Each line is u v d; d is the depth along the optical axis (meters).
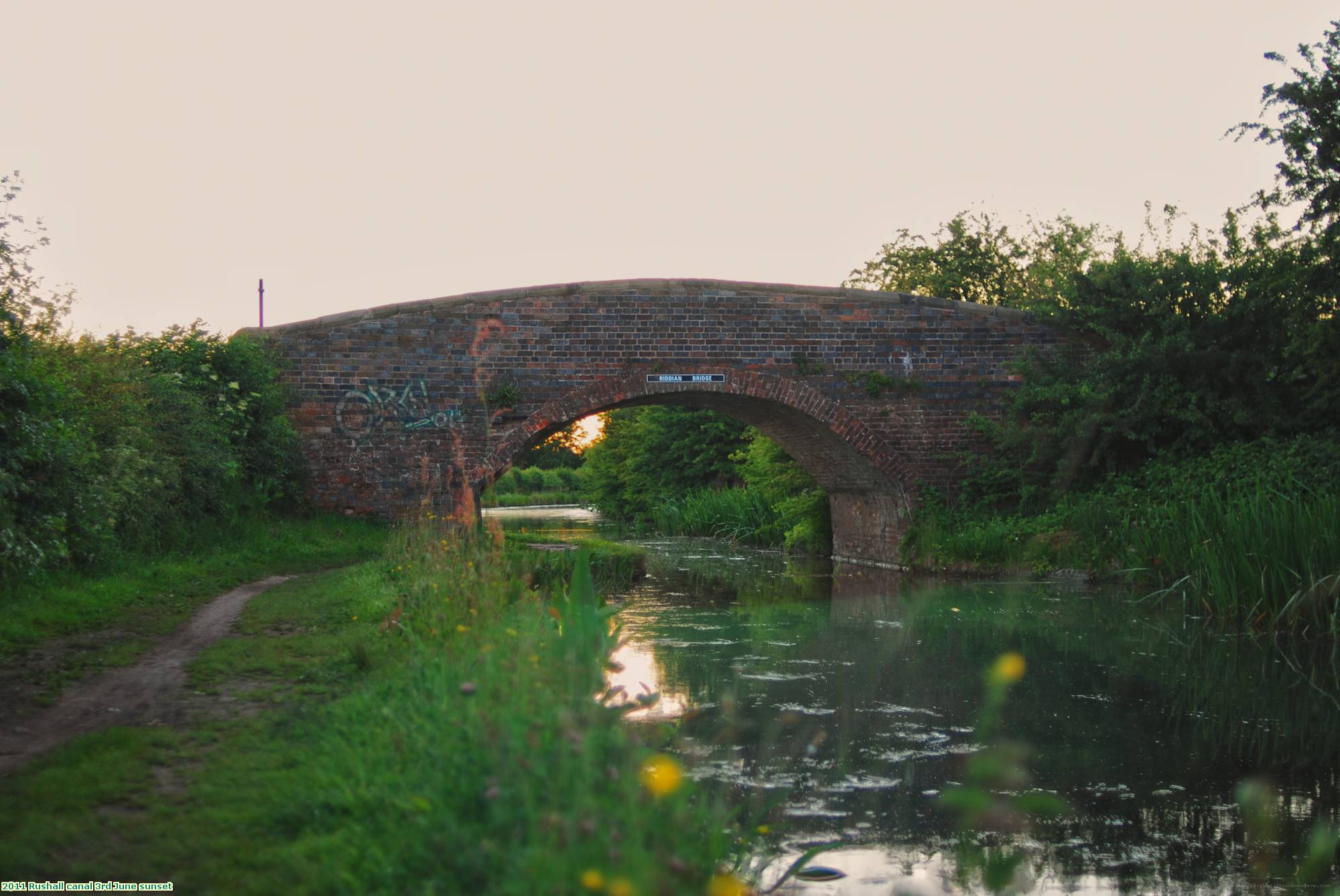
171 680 7.27
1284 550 13.14
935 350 20.78
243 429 16.77
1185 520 15.88
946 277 41.22
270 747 5.57
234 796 4.79
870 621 14.20
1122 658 11.51
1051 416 20.16
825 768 7.39
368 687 6.66
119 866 4.02
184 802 4.72
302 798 4.64
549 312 19.56
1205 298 19.50
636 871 3.11
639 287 19.86
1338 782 7.31
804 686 9.98
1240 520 13.73
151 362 16.31
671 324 19.95
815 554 27.78
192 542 14.11
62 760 5.32
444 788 4.20
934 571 20.33
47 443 10.08
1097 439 19.38
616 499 48.59
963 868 5.73
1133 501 18.12
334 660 7.81
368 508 18.83
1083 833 6.33
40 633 8.72
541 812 3.54
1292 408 18.67
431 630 7.64
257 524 16.28
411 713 5.34
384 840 4.09
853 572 21.91
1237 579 13.46
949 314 20.83
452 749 4.41
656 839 3.71
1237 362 18.50
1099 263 20.88
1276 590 12.98
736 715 8.79
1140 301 19.83
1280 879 5.69
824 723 8.59
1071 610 14.98
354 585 11.46
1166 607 15.12
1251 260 19.22
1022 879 5.64
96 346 13.80
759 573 22.08
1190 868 5.84
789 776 7.19
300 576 13.57
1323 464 16.22
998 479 20.59
